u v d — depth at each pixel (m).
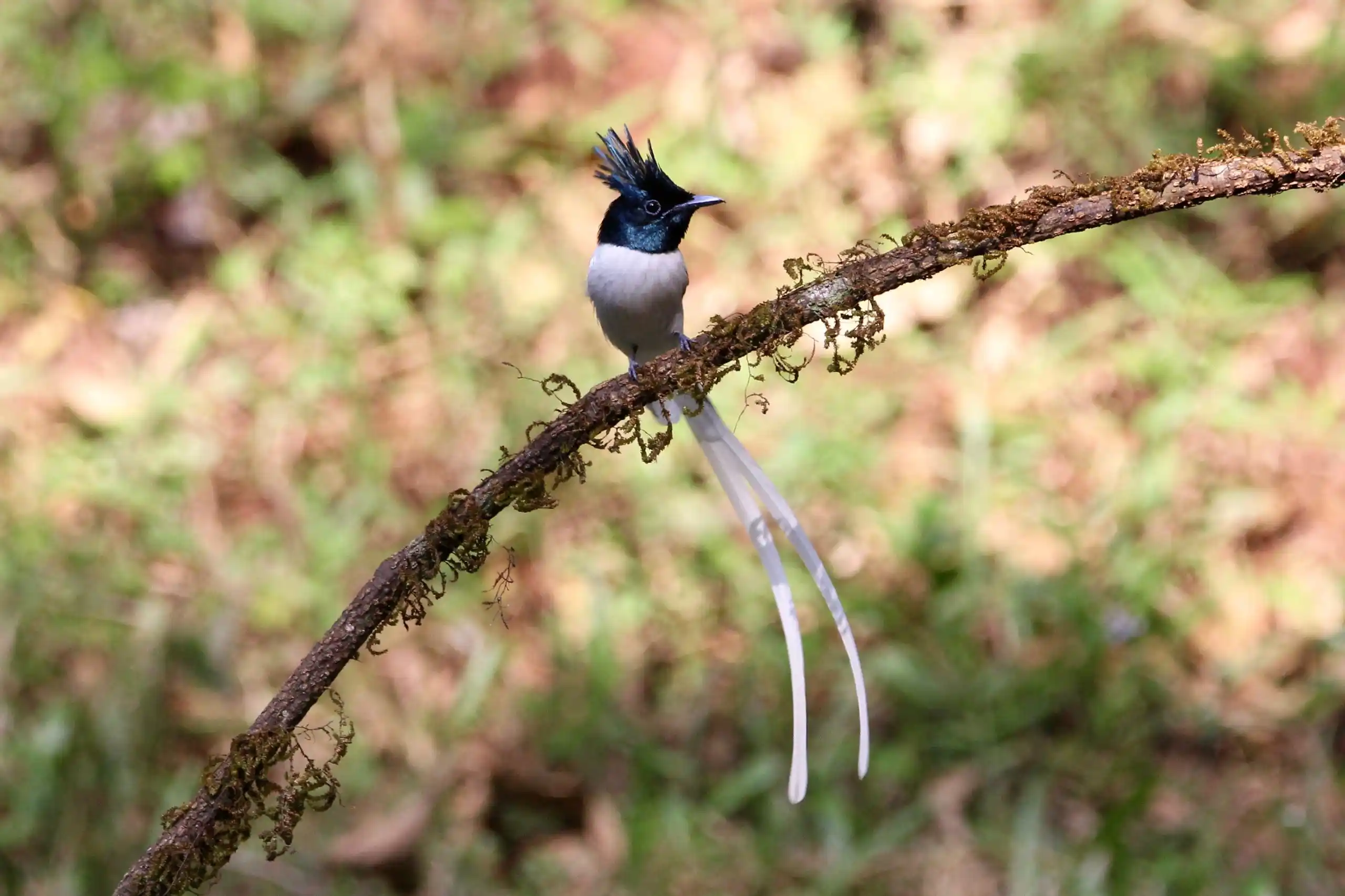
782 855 8.97
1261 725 9.60
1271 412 11.44
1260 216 12.39
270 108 13.49
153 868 4.78
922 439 11.52
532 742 9.76
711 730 9.82
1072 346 11.92
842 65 13.52
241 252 12.82
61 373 12.20
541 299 12.36
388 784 9.58
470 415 11.73
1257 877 8.70
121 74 13.61
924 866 8.85
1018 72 13.20
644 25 14.09
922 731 9.62
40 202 13.08
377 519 11.20
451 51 13.93
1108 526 10.80
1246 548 10.72
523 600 10.63
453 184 13.25
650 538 10.91
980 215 5.09
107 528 11.14
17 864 9.13
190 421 11.85
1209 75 13.09
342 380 11.99
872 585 10.56
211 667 10.21
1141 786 9.08
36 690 10.03
